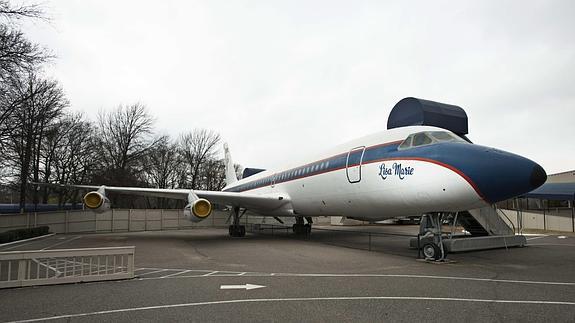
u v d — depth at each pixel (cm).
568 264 855
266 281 634
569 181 2716
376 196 1025
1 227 1655
